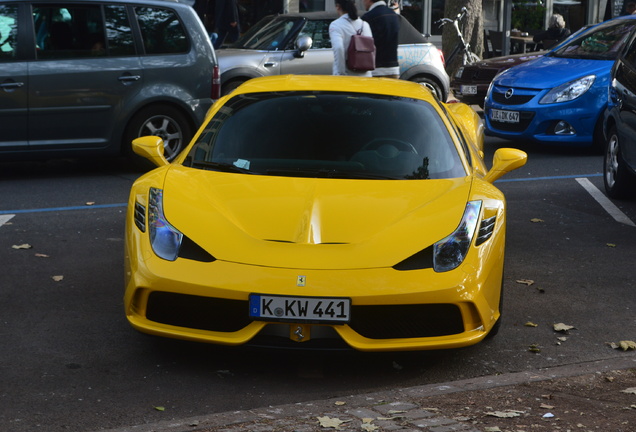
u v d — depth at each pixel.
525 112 12.20
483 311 4.79
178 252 4.74
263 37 14.54
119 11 10.09
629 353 5.25
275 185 5.25
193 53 10.38
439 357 5.11
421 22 23.34
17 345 5.16
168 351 5.09
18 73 9.62
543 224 8.45
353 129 5.83
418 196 5.17
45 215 8.41
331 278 4.53
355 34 10.75
